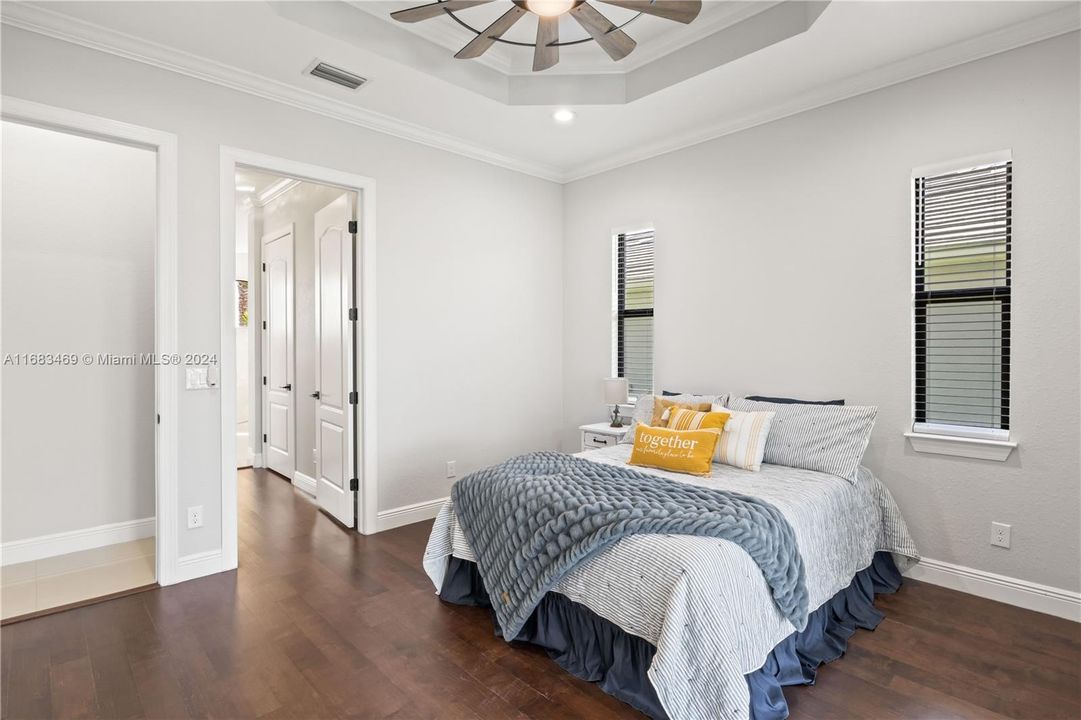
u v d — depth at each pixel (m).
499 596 2.49
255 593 2.91
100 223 3.60
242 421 6.39
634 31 3.17
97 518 3.59
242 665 2.27
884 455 3.15
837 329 3.33
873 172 3.18
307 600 2.84
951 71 2.90
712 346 3.94
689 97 3.43
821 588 2.40
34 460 3.38
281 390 5.41
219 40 2.81
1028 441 2.70
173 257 2.95
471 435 4.36
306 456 4.93
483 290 4.41
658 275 4.26
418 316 4.02
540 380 4.85
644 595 1.97
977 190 2.87
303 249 4.93
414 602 2.84
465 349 4.31
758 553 2.04
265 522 4.09
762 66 3.06
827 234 3.36
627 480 2.63
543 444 4.88
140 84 2.85
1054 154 2.62
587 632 2.25
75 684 2.13
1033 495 2.69
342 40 2.83
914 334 3.07
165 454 2.95
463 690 2.12
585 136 4.07
